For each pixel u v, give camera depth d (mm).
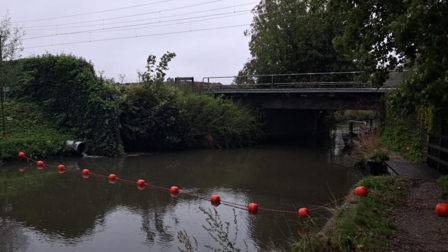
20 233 6902
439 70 4707
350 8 6836
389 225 5812
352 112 45312
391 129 16375
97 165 14367
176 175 12773
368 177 9344
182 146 20375
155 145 19297
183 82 24719
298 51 26641
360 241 5109
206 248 6176
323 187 11023
